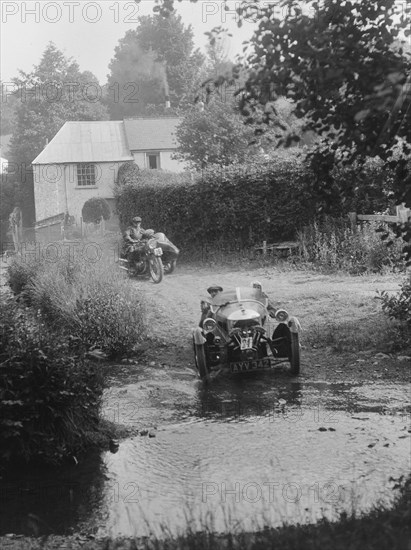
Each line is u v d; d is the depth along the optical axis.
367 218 18.33
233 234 21.89
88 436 6.95
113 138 49.09
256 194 21.45
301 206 20.97
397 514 4.43
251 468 6.00
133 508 5.33
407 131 4.83
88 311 11.14
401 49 4.59
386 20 4.71
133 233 19.84
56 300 12.73
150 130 48.97
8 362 6.57
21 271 17.80
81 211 46.88
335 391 8.36
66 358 6.88
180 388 8.92
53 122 62.88
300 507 5.06
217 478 5.82
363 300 12.87
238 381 9.15
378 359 9.62
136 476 6.02
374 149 4.94
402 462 5.89
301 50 4.48
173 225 22.91
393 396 8.00
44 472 6.27
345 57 4.53
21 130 64.00
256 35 4.55
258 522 4.82
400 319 10.55
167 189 23.06
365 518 4.51
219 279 18.25
